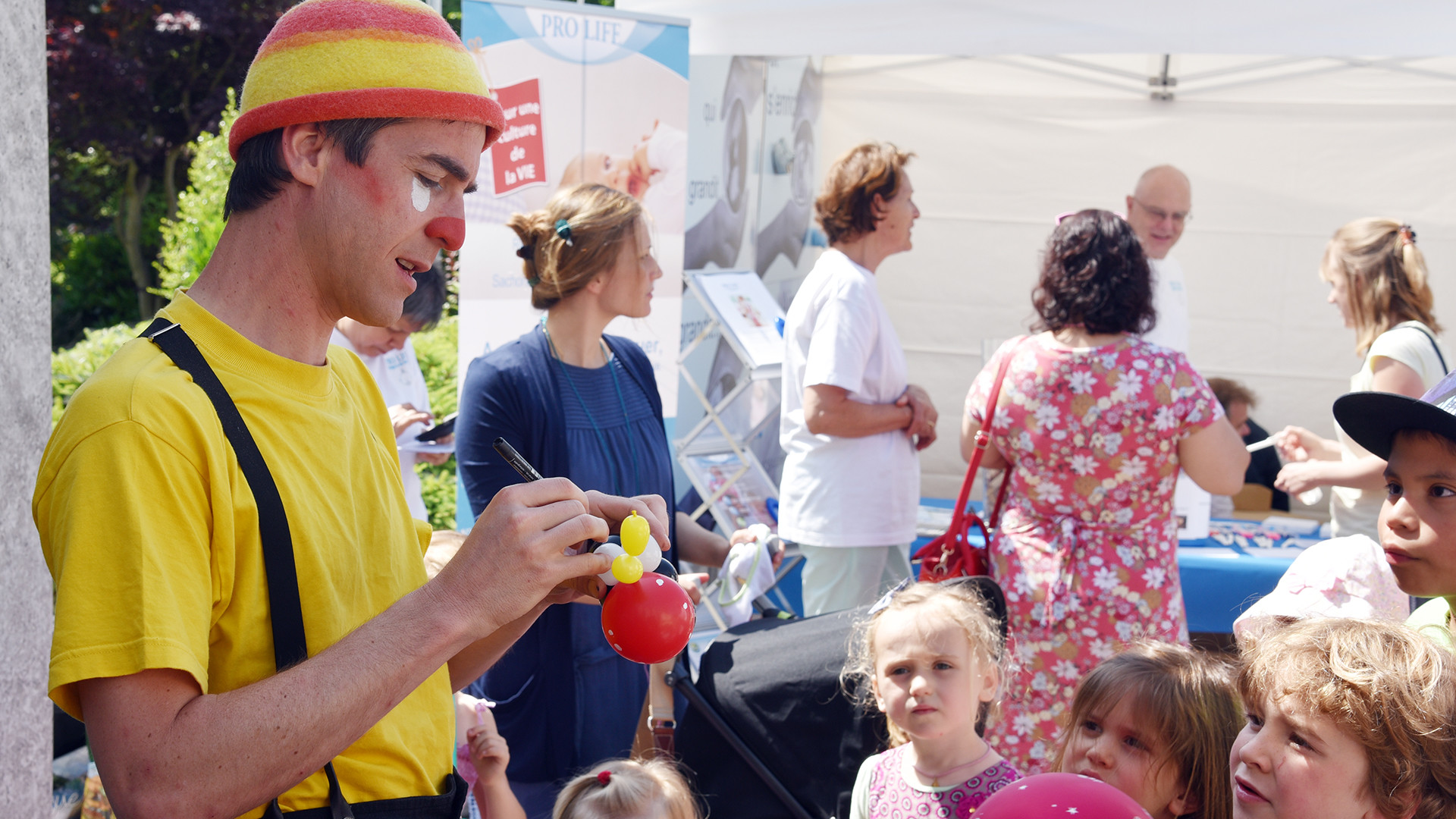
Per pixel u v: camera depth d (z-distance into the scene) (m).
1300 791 1.14
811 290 3.30
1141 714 1.74
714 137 4.42
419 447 3.11
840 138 5.96
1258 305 5.67
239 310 1.00
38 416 1.77
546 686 2.43
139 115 10.50
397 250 1.00
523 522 0.93
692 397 4.44
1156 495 2.62
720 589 3.05
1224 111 5.57
